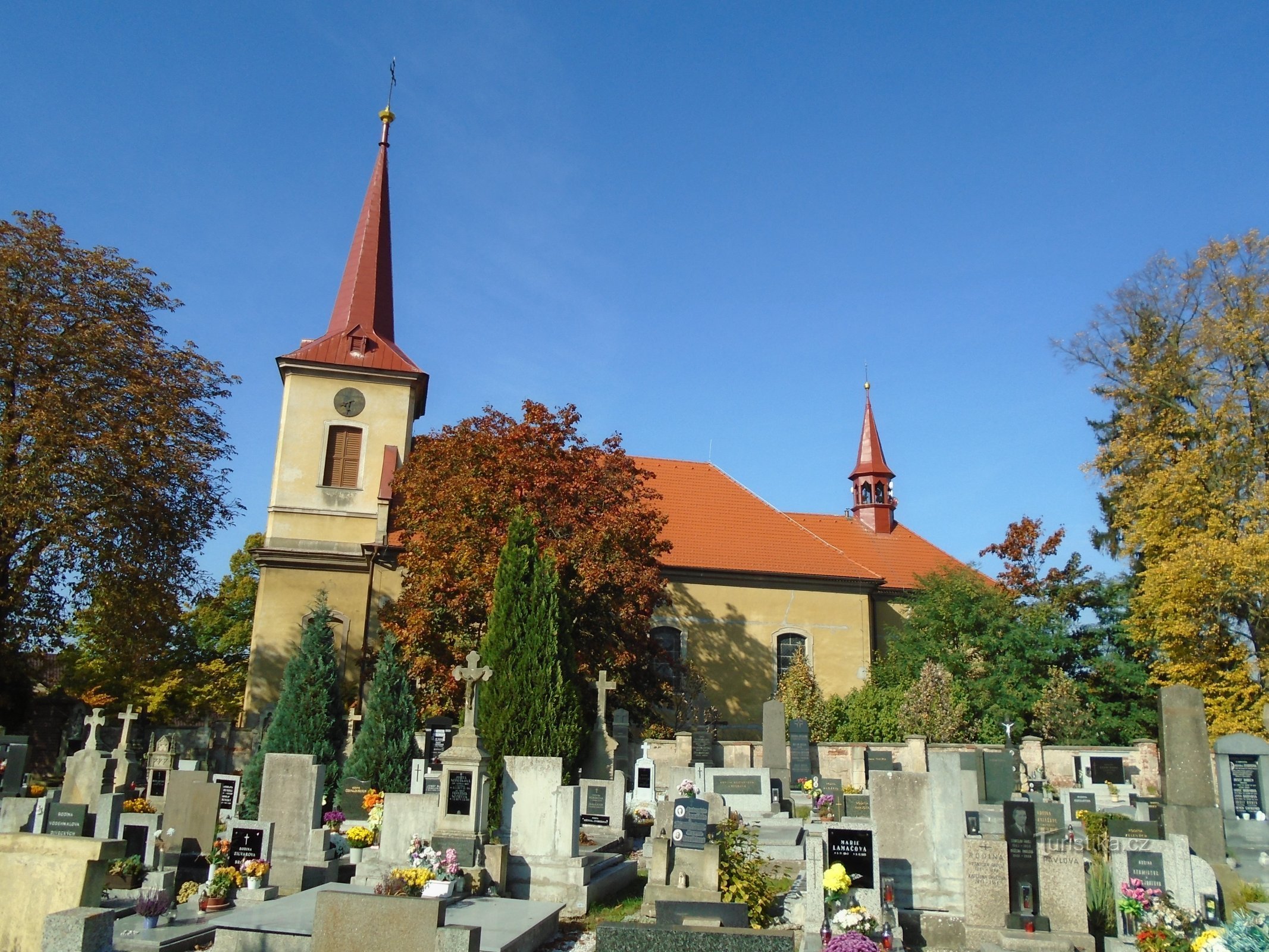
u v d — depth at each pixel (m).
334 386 37.88
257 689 34.62
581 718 23.80
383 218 41.44
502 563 24.48
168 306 33.47
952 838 14.01
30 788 24.75
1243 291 31.45
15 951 8.69
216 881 13.83
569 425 31.47
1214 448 30.58
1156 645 32.28
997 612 36.69
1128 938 12.13
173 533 31.97
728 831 14.46
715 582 40.00
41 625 31.08
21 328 29.53
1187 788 17.00
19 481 28.30
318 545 36.31
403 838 15.07
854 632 40.62
